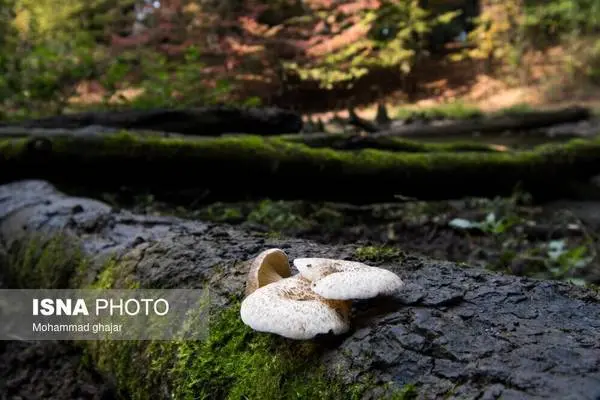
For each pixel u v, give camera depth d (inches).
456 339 56.8
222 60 544.7
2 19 455.5
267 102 608.1
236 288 77.6
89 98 394.9
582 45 661.3
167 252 95.0
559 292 67.6
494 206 226.2
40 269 119.9
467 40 797.2
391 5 665.6
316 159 202.2
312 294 63.2
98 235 115.0
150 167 188.1
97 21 579.5
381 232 201.0
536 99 622.8
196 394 70.2
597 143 257.0
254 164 195.6
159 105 297.9
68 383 102.8
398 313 63.0
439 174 219.1
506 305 63.6
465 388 50.7
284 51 588.4
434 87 714.2
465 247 184.4
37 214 135.9
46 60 298.5
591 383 47.1
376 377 55.9
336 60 620.7
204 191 210.2
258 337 67.9
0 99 296.2
